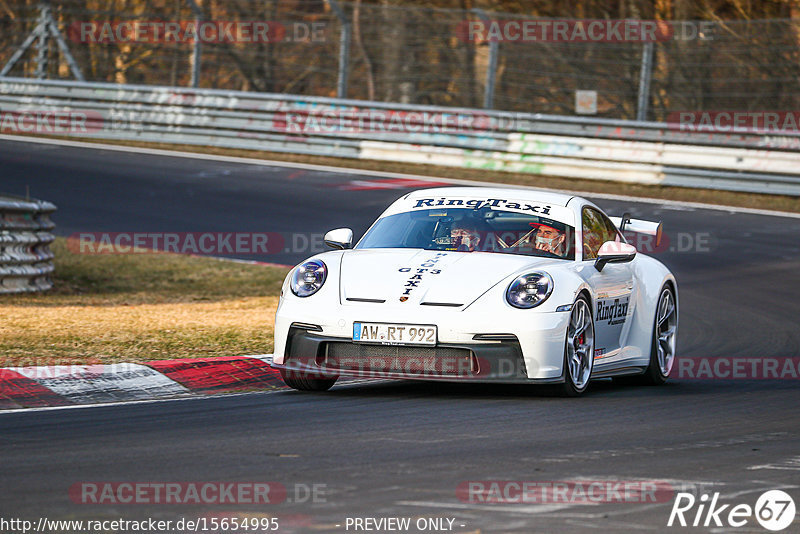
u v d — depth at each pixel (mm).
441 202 27359
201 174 75625
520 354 22859
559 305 23328
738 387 27328
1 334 30312
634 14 107375
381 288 23578
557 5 109000
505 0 108438
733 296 44812
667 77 92688
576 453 17500
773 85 89750
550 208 27047
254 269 50438
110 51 100000
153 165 78500
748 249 56750
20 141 87438
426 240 26031
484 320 22781
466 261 24297
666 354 29281
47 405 22078
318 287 24062
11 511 13328
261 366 26641
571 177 80312
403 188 72875
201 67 100062
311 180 75188
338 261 24828
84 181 71000
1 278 42156
